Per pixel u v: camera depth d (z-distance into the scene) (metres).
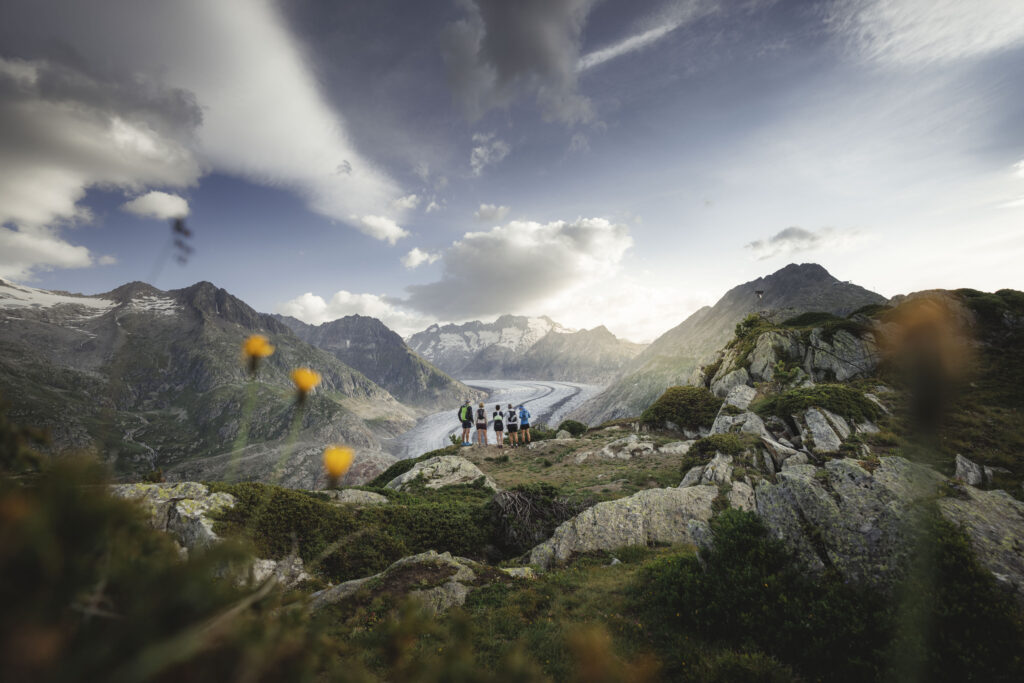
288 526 11.71
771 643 7.14
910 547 6.86
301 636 1.33
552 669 6.68
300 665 1.26
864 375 30.73
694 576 8.74
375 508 14.60
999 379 23.56
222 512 11.04
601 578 10.85
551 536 16.06
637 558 12.62
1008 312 29.20
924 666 5.20
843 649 6.43
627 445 29.09
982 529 7.12
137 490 11.05
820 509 8.38
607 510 14.83
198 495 11.31
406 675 1.72
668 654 7.26
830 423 21.98
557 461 28.36
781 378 33.31
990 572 6.28
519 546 15.69
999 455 17.52
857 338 32.66
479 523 16.36
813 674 6.48
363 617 7.80
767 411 25.94
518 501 16.88
